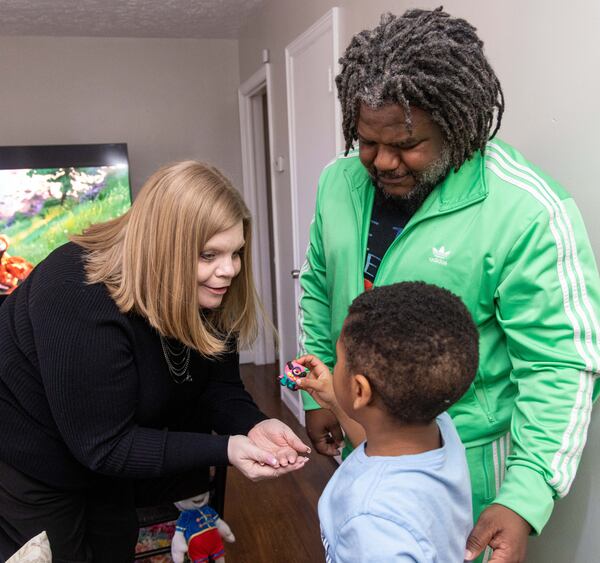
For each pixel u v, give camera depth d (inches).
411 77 34.7
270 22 132.3
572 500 49.1
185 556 69.9
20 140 158.1
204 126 169.8
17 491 45.9
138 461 41.9
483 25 57.5
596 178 44.8
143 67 163.2
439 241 40.3
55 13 137.0
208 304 42.3
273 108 135.9
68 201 144.3
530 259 36.7
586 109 45.1
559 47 47.4
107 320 39.8
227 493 98.6
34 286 41.6
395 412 29.4
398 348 28.0
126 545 54.0
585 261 37.3
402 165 38.2
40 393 43.4
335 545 30.0
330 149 99.7
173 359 45.9
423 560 26.7
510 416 41.2
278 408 138.1
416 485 28.7
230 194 40.7
